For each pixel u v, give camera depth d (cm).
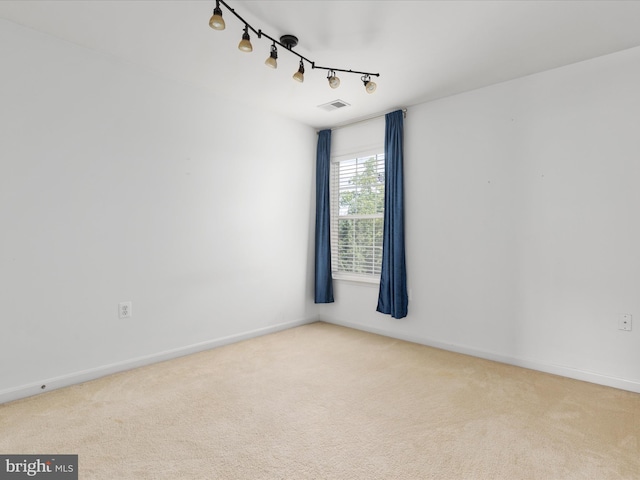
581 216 282
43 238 252
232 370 296
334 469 171
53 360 257
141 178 301
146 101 302
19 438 194
